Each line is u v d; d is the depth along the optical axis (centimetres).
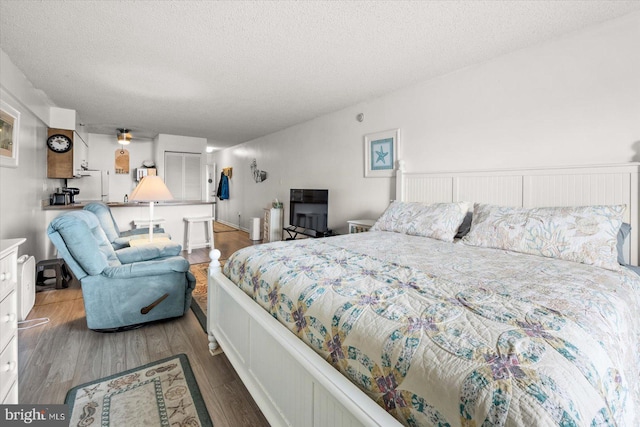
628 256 196
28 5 191
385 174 365
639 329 118
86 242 212
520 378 66
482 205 235
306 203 473
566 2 187
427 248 203
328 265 154
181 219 520
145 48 249
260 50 252
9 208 259
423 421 74
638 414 90
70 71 293
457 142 293
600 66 211
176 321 253
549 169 230
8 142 250
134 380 173
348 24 213
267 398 137
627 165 198
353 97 376
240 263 185
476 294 111
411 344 83
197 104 406
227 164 863
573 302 104
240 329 166
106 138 648
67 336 222
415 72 296
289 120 499
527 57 245
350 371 98
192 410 151
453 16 203
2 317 124
